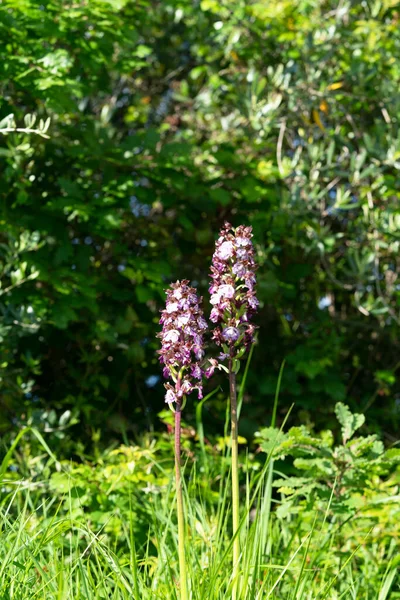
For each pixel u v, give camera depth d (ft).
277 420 8.27
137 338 7.87
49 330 7.69
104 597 4.97
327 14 8.82
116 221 7.13
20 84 6.84
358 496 6.16
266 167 8.28
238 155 8.59
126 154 7.67
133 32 7.48
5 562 4.85
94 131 7.84
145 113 10.04
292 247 8.45
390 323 8.79
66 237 7.30
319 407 8.05
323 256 8.16
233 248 4.69
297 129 8.91
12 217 7.16
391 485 6.57
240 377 8.13
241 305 4.70
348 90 8.76
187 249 8.37
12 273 6.84
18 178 7.07
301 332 8.81
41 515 6.27
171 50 10.34
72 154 7.36
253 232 8.05
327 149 8.68
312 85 8.46
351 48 8.73
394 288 8.72
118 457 6.71
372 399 8.29
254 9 8.40
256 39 8.89
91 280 7.20
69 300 7.12
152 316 8.23
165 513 5.76
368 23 8.50
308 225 8.21
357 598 5.54
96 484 6.13
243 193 7.97
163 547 5.16
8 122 6.32
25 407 7.13
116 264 8.41
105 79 8.27
